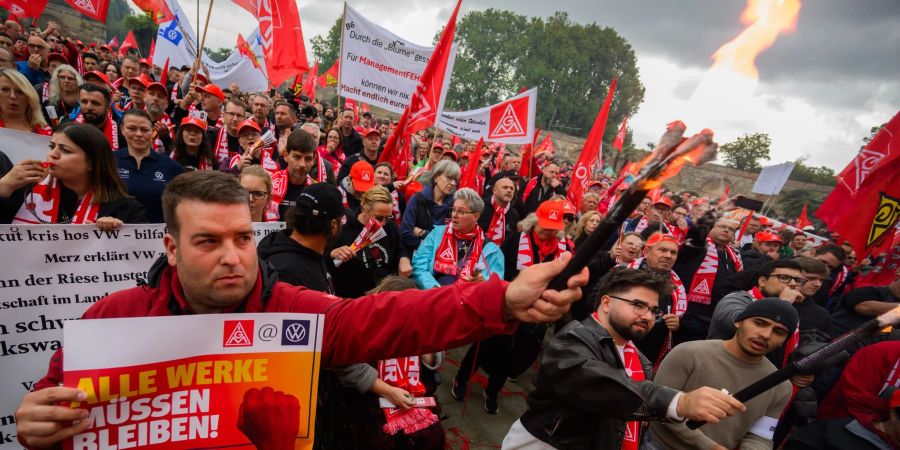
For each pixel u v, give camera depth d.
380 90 6.18
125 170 3.38
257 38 12.36
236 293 1.19
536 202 7.61
